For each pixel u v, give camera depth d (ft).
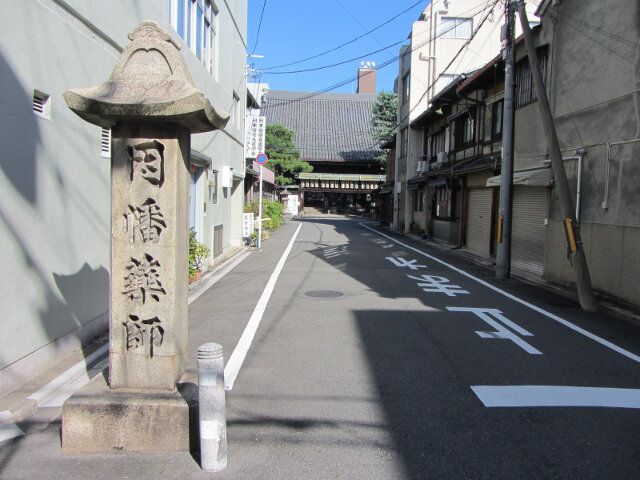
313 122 147.84
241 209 51.96
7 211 12.28
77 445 10.17
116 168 10.77
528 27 27.55
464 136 57.52
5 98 12.11
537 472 9.56
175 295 10.87
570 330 20.31
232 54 43.83
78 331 16.44
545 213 33.60
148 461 9.87
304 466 9.73
